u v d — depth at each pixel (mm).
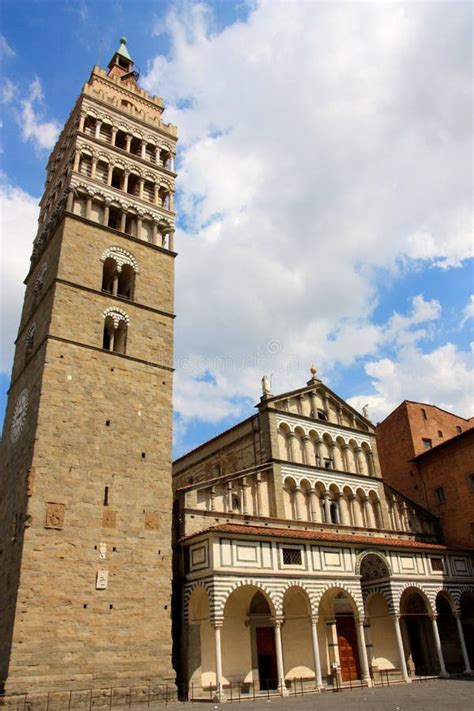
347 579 47406
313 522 52875
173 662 42406
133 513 41250
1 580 38969
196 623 42688
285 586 43438
